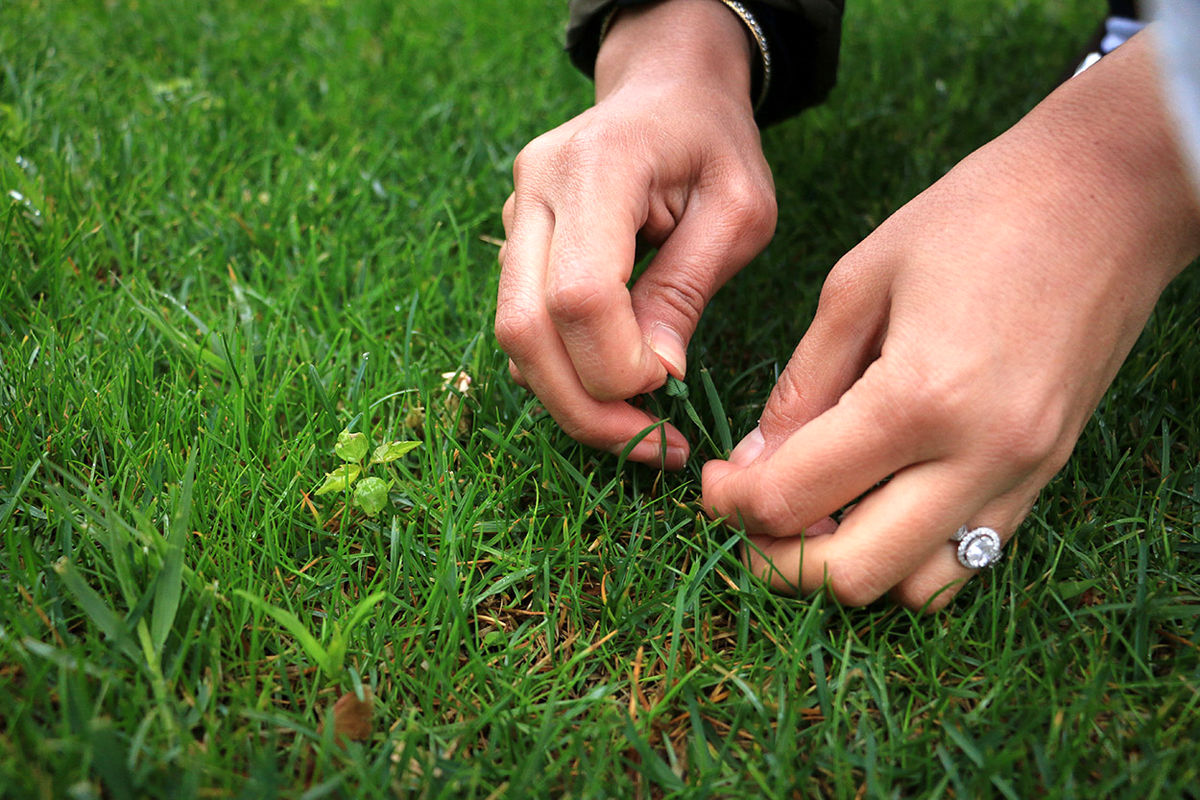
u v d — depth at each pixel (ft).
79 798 1.05
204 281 1.58
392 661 1.22
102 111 1.86
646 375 1.24
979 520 1.20
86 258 1.59
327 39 2.37
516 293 1.25
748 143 1.36
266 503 1.29
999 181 1.16
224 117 1.93
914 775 1.15
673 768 1.17
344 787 1.11
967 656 1.24
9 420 1.35
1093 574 1.29
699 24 1.43
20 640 1.16
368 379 1.48
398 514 1.33
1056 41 2.41
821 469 1.17
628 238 1.23
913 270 1.16
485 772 1.15
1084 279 1.13
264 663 1.21
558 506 1.34
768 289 1.66
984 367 1.12
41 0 2.39
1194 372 1.45
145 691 1.15
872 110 2.07
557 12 2.61
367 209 1.74
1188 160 1.03
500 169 1.86
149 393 1.40
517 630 1.26
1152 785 1.12
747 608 1.25
